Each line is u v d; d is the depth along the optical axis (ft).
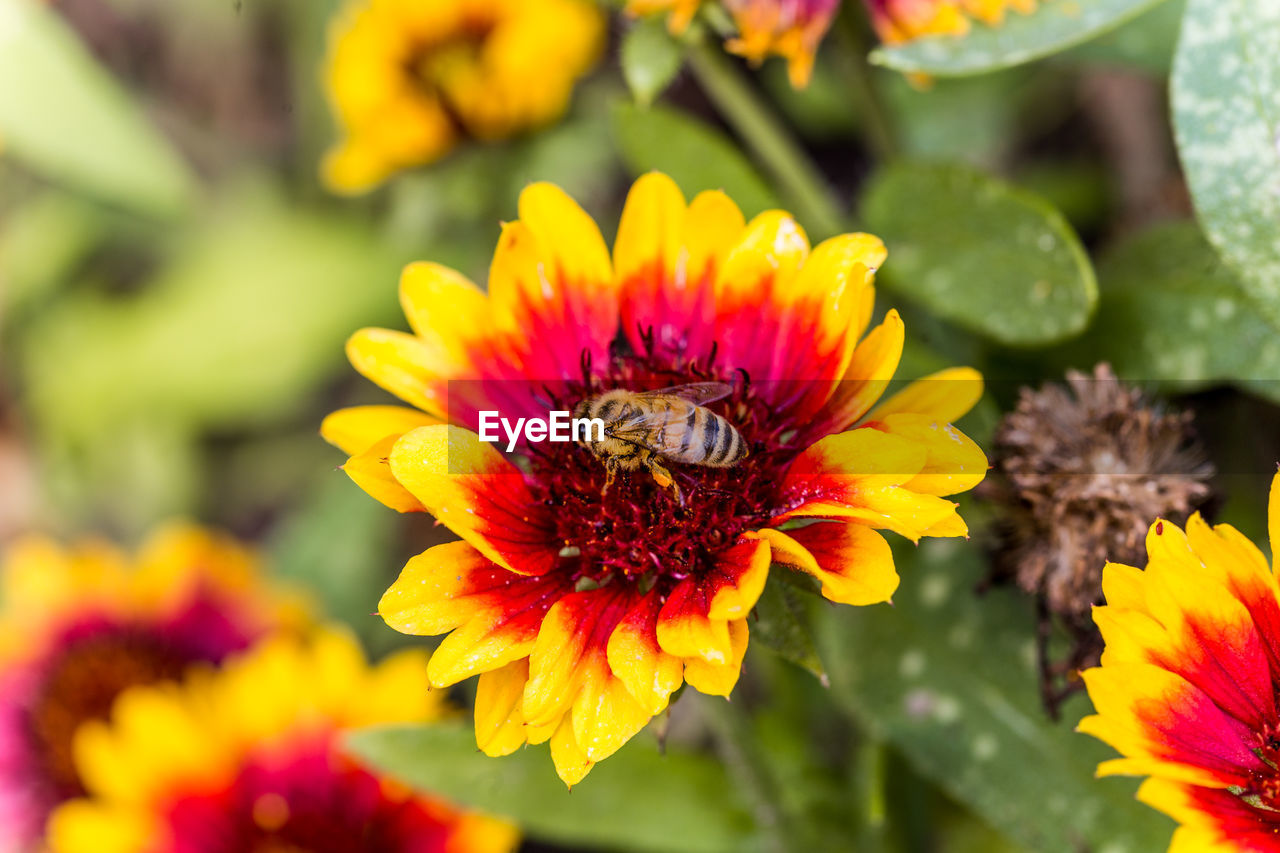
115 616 1.09
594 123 1.07
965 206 0.87
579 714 0.74
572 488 0.79
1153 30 0.90
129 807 0.97
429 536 1.14
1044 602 0.82
